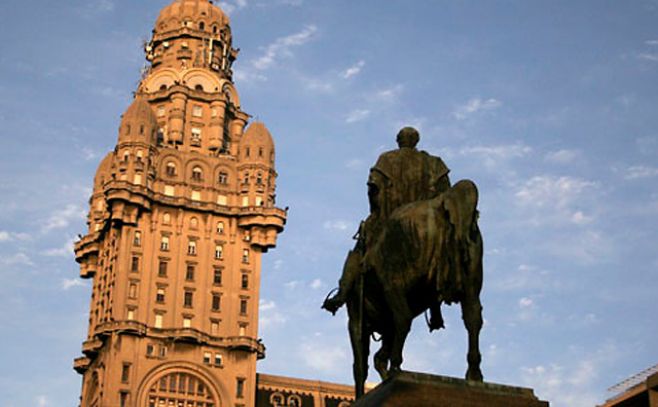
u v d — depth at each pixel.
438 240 11.20
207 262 122.69
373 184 12.17
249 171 127.31
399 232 11.37
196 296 120.62
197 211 124.25
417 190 12.13
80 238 134.62
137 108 125.31
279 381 124.19
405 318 11.29
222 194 126.44
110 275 121.50
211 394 116.50
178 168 125.69
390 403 10.10
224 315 120.94
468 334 11.20
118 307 116.69
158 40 138.75
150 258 120.44
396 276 11.36
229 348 118.88
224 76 139.00
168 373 115.25
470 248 11.22
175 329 116.62
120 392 112.56
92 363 121.25
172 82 133.12
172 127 128.88
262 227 125.25
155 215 122.44
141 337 115.56
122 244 119.69
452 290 11.16
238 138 133.38
